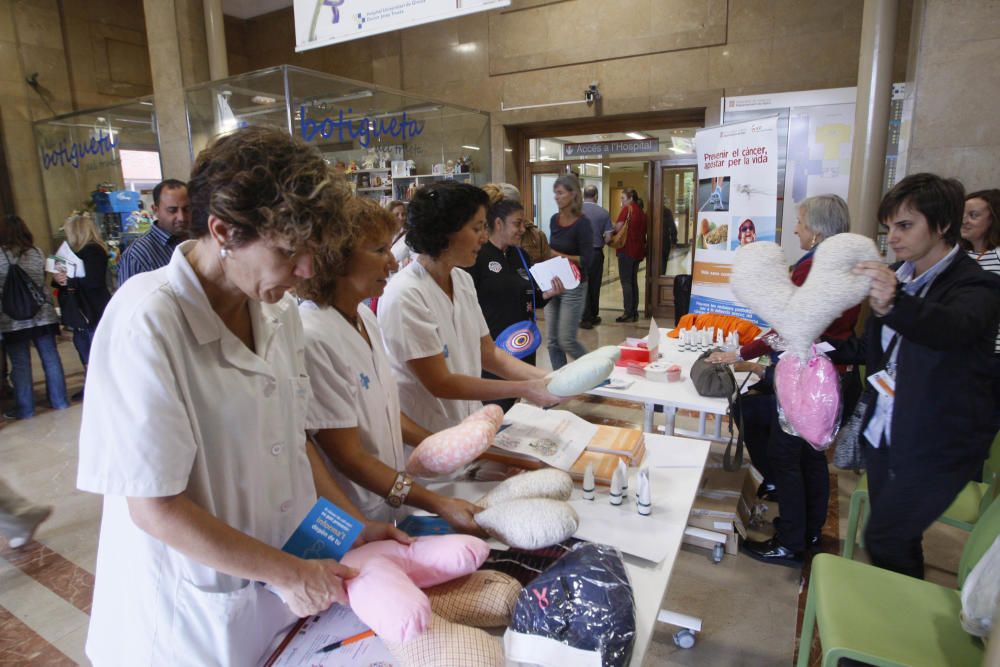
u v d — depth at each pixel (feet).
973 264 4.79
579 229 13.79
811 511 7.83
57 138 23.79
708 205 13.64
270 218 2.21
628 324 22.71
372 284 4.00
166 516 2.44
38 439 12.49
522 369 6.06
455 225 5.08
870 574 4.89
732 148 12.88
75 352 20.53
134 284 2.65
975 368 4.69
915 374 4.86
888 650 4.14
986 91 10.29
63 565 8.04
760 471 8.89
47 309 13.83
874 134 12.79
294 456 3.31
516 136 23.40
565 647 2.63
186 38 19.81
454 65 22.98
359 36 11.19
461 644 2.55
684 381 8.35
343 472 3.89
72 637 6.66
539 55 21.20
